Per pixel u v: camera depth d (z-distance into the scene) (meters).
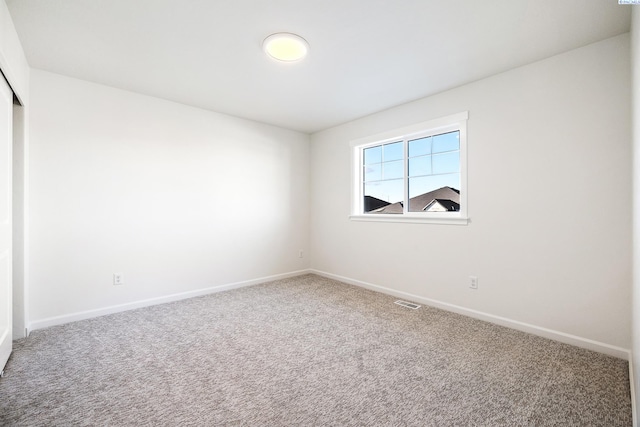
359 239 3.89
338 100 3.22
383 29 1.97
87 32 2.00
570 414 1.46
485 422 1.41
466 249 2.79
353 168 3.97
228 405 1.52
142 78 2.70
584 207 2.14
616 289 2.02
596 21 1.87
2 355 1.83
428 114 3.09
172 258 3.27
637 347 1.40
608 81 2.04
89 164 2.75
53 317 2.56
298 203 4.53
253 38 2.08
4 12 1.69
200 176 3.49
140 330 2.46
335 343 2.23
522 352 2.08
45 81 2.53
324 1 1.71
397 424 1.39
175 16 1.84
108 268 2.85
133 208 3.00
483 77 2.64
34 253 2.48
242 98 3.17
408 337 2.33
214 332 2.43
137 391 1.64
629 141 1.97
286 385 1.70
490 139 2.62
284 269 4.35
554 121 2.27
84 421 1.40
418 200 3.32
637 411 1.32
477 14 1.82
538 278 2.35
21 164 2.30
